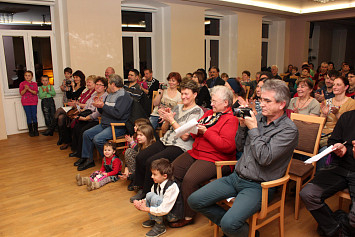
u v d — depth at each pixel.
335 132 2.43
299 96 3.46
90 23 5.88
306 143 2.87
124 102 3.87
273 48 10.98
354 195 2.18
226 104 2.53
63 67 6.04
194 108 2.94
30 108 5.65
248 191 2.07
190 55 7.68
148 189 2.85
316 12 9.87
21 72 5.89
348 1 9.09
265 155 1.94
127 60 7.22
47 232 2.53
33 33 5.88
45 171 3.91
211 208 2.23
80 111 4.49
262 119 2.18
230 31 8.97
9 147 4.96
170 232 2.51
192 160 2.70
